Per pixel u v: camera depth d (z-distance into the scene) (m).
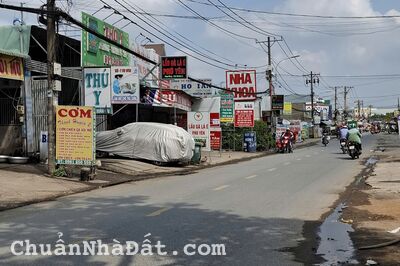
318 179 16.72
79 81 21.34
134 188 14.71
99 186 14.86
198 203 11.49
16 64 17.97
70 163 15.93
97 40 22.84
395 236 7.99
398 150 35.44
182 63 26.30
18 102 18.61
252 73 43.25
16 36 18.86
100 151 22.89
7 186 13.54
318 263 6.46
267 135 41.06
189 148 22.61
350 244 7.50
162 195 12.98
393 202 11.38
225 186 14.93
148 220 9.31
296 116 95.56
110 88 21.02
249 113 38.19
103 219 9.42
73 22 15.55
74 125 15.93
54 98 15.99
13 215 10.05
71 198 12.55
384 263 6.46
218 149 34.94
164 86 30.64
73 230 8.41
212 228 8.60
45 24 15.98
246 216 9.78
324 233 8.25
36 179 14.98
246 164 25.27
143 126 22.56
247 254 6.89
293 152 37.53
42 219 9.52
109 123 26.64
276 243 7.55
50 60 15.88
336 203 11.47
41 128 19.12
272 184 15.34
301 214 10.03
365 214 9.94
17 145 18.75
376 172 18.59
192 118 28.17
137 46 28.25
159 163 22.16
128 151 22.45
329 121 100.25
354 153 26.86
